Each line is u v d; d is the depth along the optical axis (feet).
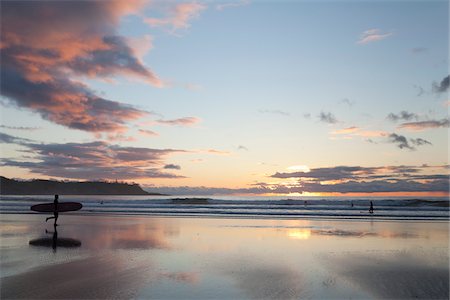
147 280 28.48
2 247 43.75
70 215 100.37
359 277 29.68
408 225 74.54
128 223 75.41
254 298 24.20
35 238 51.42
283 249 43.19
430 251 42.37
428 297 24.41
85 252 40.47
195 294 24.98
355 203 210.79
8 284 27.32
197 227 67.41
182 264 34.35
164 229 63.72
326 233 59.21
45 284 27.32
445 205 194.59
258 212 119.96
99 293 25.11
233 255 39.17
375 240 51.24
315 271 31.81
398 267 33.47
